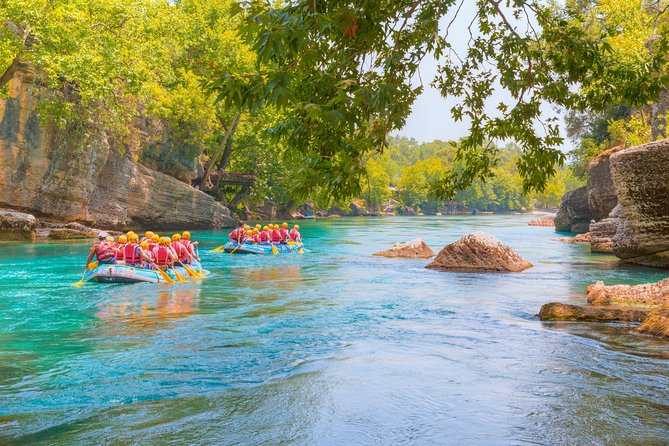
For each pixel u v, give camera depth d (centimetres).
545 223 5703
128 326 909
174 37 3153
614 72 493
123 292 1273
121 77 2508
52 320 955
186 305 1112
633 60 507
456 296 1222
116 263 1439
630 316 905
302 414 491
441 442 422
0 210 2495
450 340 795
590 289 1062
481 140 523
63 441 434
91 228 2886
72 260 1819
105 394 559
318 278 1543
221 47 3850
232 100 316
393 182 15612
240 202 5291
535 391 550
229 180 5006
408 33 427
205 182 4497
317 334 847
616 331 838
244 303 1138
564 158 492
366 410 500
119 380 609
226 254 2289
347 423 467
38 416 494
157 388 579
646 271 1677
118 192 3194
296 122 376
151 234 1566
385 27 402
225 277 1570
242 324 925
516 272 1662
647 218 1589
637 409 493
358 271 1711
